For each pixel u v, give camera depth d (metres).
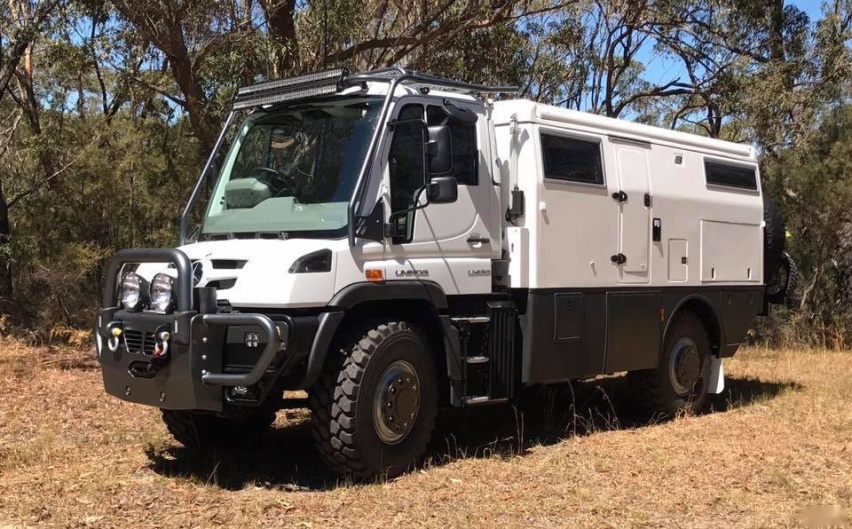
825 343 16.56
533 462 6.84
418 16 13.78
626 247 8.14
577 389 10.03
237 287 5.78
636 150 8.39
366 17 13.64
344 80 6.42
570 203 7.55
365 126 6.33
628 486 6.21
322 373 5.96
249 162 6.88
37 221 14.95
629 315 8.16
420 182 6.41
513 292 7.27
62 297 14.67
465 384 6.67
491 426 8.33
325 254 5.82
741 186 9.80
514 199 7.25
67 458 6.72
